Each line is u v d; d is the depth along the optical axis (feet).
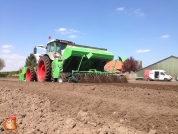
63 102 20.38
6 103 21.45
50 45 40.60
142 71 140.97
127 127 13.21
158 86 28.07
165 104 16.51
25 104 20.79
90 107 17.53
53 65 37.11
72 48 33.45
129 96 19.76
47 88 28.19
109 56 37.76
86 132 12.21
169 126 12.21
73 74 33.14
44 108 19.13
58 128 13.06
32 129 12.87
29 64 152.56
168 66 128.67
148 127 12.70
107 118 15.16
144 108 15.03
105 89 23.36
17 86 34.91
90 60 36.73
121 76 36.76
